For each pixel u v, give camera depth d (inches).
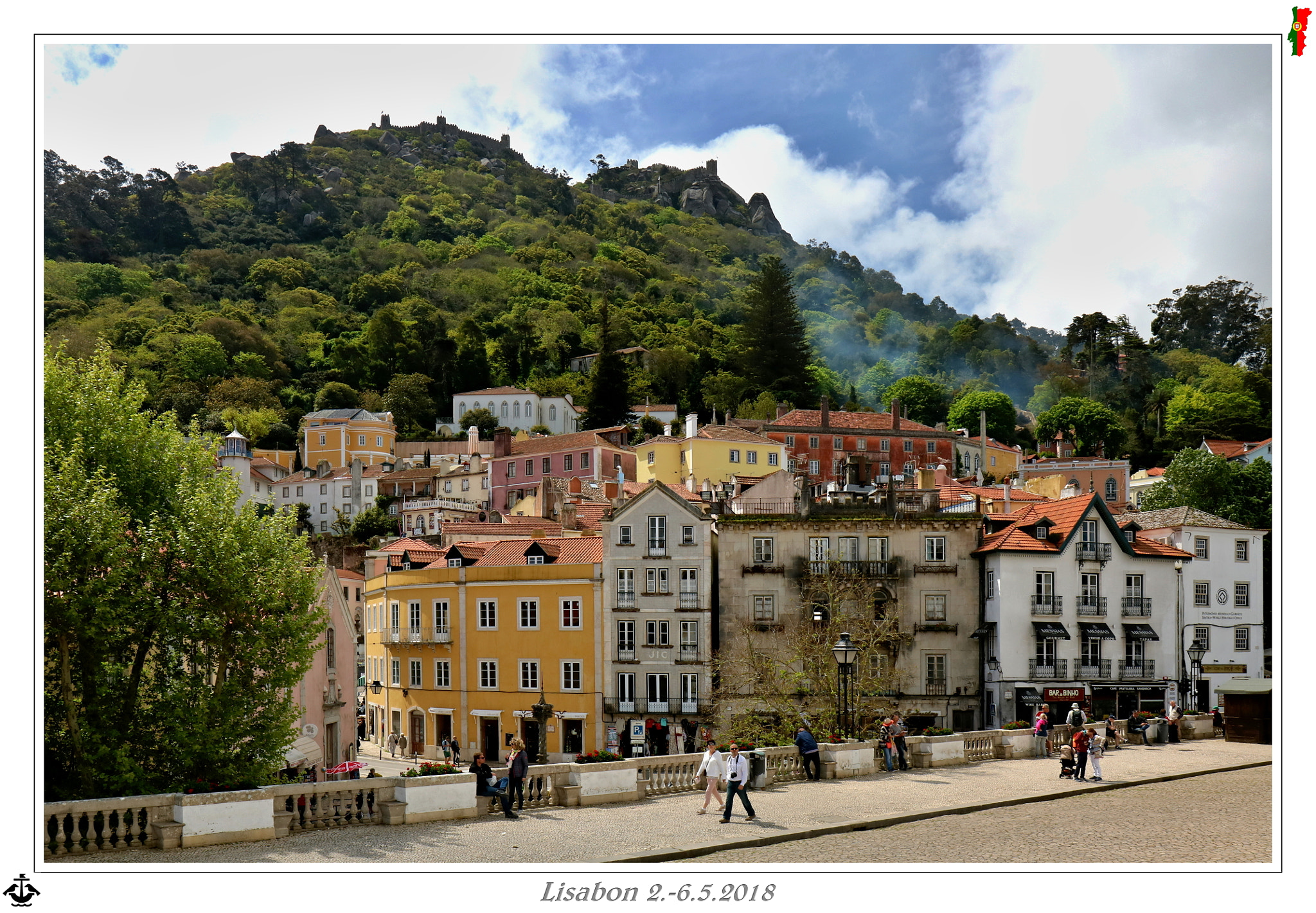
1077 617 2573.8
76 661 1373.0
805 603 2561.5
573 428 7573.8
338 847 1024.2
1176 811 1263.5
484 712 2689.5
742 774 1189.1
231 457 5565.9
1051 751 1876.2
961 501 3270.2
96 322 7608.3
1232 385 6919.3
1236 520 3789.4
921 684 2564.0
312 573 1507.1
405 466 6535.4
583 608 2603.3
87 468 1451.8
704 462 5147.6
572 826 1145.4
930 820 1211.9
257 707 1438.2
